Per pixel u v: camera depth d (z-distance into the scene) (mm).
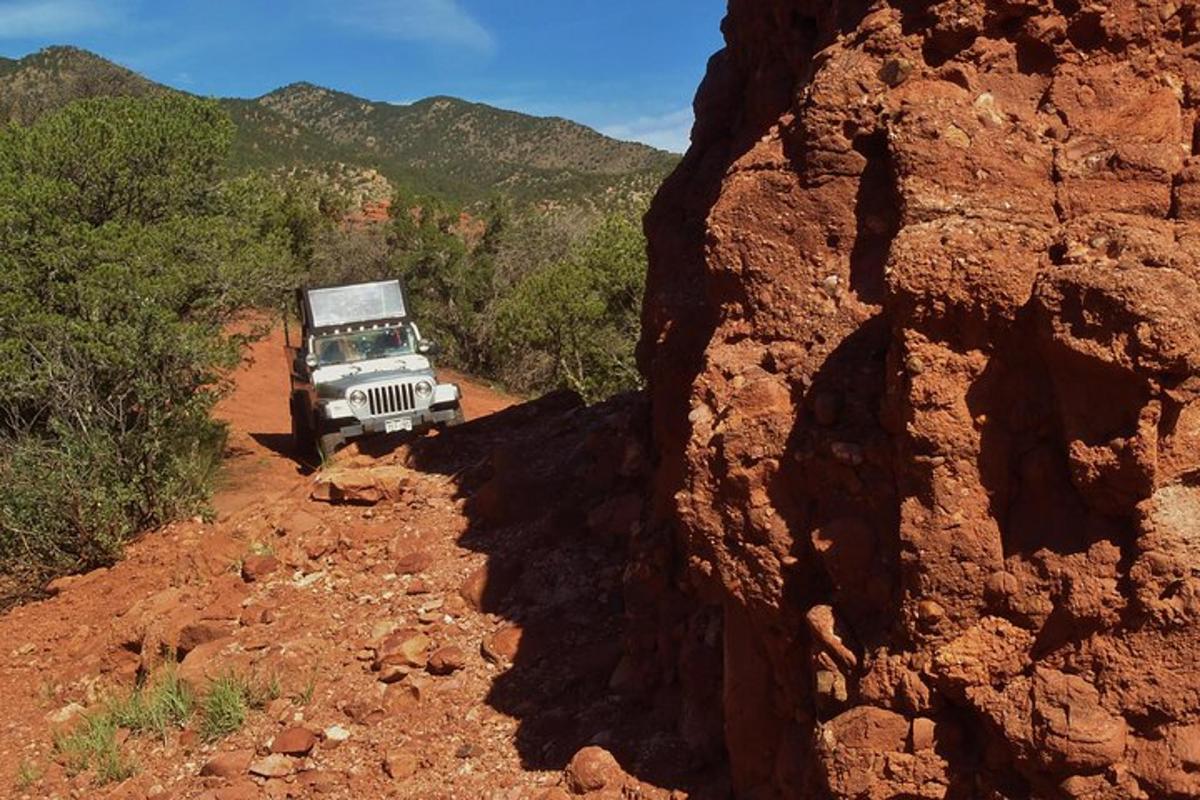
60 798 6512
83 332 13172
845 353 4211
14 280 15688
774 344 4500
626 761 5258
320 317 17609
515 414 11047
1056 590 3553
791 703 4367
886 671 3809
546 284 25859
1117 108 4070
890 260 3725
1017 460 3646
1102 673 3465
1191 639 3342
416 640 6781
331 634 7316
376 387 16312
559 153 134750
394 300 18016
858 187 4484
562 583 7094
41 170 18188
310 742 6137
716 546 4367
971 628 3697
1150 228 3688
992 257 3584
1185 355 3215
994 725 3629
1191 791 3334
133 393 13156
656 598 6000
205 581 8688
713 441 4367
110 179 18594
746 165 4762
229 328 30781
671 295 6324
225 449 18188
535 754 5672
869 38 4504
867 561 3959
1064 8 4176
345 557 8203
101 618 8812
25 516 10906
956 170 4059
